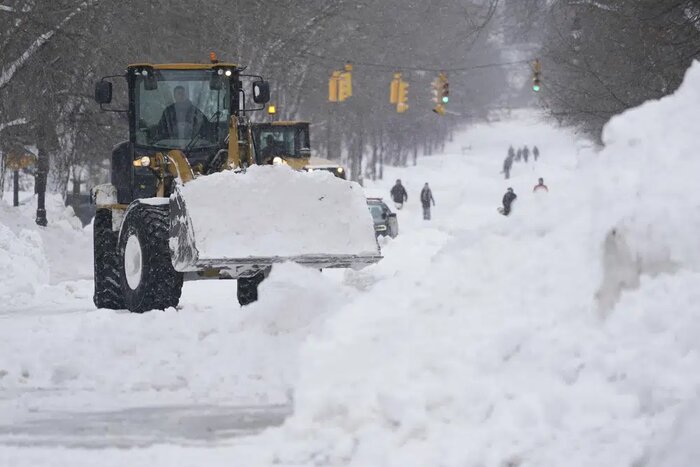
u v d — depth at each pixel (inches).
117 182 1995.6
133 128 1971.0
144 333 1296.8
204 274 1716.3
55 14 4180.6
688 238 698.8
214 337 1251.8
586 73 4911.4
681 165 730.8
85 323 1464.1
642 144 758.5
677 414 597.9
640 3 4284.0
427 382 729.0
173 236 1668.3
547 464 625.6
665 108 769.6
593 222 747.4
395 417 716.0
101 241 1967.3
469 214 6545.3
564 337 711.7
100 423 897.5
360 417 736.3
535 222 795.4
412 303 788.0
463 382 717.3
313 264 1644.9
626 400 652.1
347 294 1408.7
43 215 4635.8
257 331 1296.8
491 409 693.3
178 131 1967.3
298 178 1667.1
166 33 5251.0
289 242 1637.6
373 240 1664.6
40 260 2502.5
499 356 724.7
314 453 719.1
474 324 753.6
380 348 772.0
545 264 764.6
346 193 1676.9
